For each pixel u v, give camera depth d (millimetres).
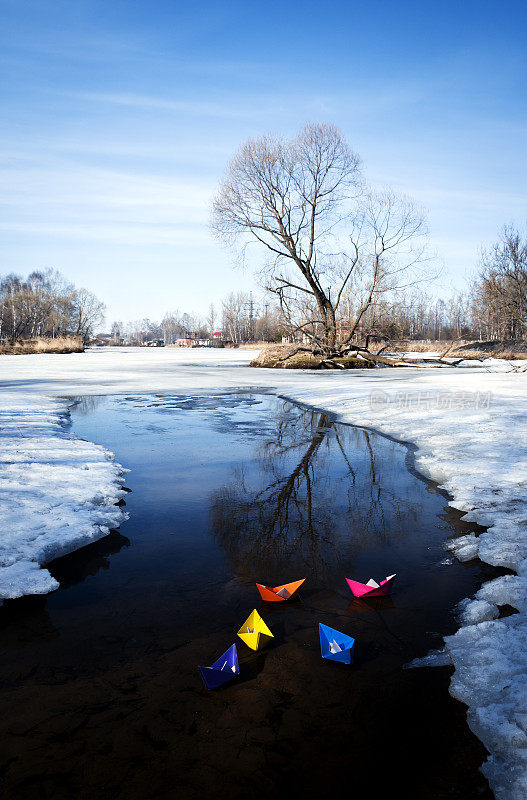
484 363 29984
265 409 11562
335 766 1842
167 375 20984
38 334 78062
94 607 3043
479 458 6176
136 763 1868
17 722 2082
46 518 4230
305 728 2033
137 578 3424
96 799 1707
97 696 2242
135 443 7789
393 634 2709
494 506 4512
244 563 3643
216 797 1710
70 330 84688
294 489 5410
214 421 9883
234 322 117688
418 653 2529
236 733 2012
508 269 32031
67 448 6984
